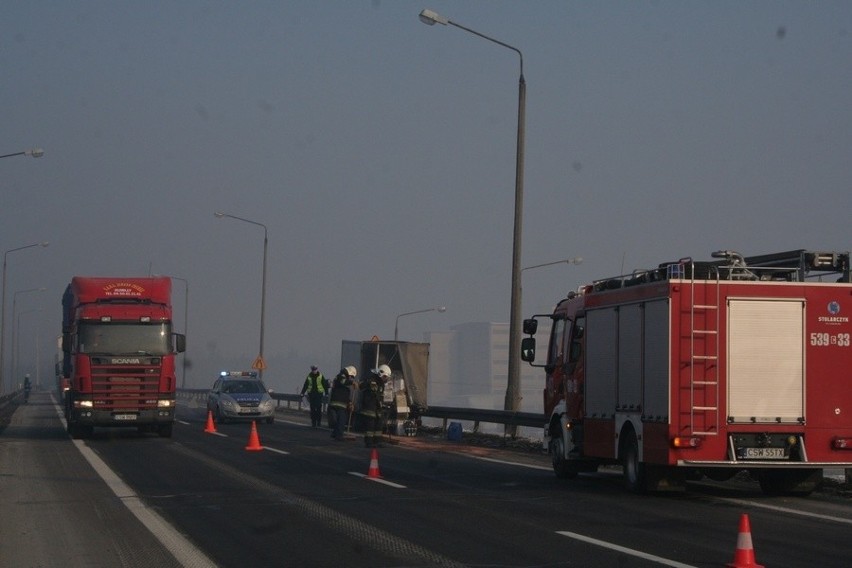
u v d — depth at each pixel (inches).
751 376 875.4
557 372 1131.3
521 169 1589.6
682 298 870.4
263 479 1036.5
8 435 1800.0
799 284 887.7
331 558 601.0
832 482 1027.3
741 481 1087.0
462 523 738.2
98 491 935.7
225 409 2279.8
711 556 602.9
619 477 1123.3
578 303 1081.4
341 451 1435.8
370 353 2034.9
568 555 607.2
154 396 1659.7
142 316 1662.2
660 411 876.6
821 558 600.4
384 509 811.4
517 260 1590.8
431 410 1967.3
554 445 1106.1
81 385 1633.9
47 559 607.2
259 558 602.2
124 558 606.5
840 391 887.1
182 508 816.3
